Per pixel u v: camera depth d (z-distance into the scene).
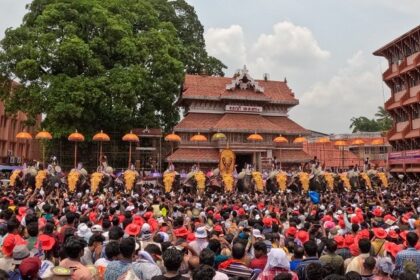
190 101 56.72
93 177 31.58
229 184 36.28
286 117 60.66
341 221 13.98
